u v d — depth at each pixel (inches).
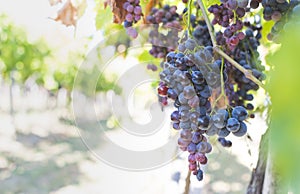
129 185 131.6
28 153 197.3
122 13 35.0
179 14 37.6
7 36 189.6
